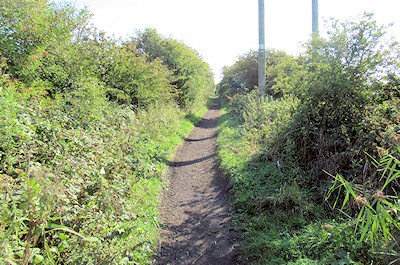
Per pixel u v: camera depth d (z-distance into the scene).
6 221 2.10
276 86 6.52
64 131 4.05
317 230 3.22
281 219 3.74
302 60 5.35
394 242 2.43
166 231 3.95
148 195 4.79
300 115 4.94
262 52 9.97
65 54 7.95
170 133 10.32
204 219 4.25
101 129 5.58
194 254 3.38
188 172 6.80
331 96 4.73
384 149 3.71
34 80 6.57
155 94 11.45
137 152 5.61
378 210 2.21
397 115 3.96
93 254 2.71
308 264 2.66
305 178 4.46
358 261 2.59
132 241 3.26
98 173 3.63
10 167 2.89
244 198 4.50
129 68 10.16
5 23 6.69
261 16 9.84
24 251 2.20
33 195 2.20
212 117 20.11
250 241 3.42
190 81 18.69
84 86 6.40
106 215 3.25
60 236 2.44
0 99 3.20
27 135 3.19
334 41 4.66
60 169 2.88
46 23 7.25
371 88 4.45
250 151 6.26
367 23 4.42
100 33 9.70
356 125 4.30
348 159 4.17
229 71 20.36
